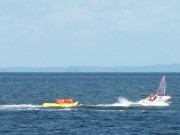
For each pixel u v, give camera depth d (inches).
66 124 6712.6
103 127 6491.1
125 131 6195.9
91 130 6245.1
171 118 7396.7
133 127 6510.8
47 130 6220.5
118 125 6663.4
